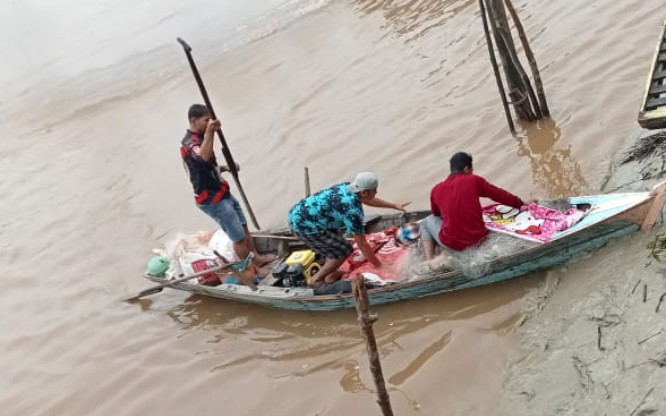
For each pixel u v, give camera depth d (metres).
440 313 6.43
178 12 18.66
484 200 7.84
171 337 7.52
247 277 7.43
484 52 10.98
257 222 8.87
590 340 5.20
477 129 9.12
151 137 12.30
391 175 8.87
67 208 10.81
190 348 7.27
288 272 7.13
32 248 9.97
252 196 9.62
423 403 5.59
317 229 6.66
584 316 5.46
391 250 7.05
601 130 8.04
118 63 16.17
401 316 6.60
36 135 13.81
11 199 11.56
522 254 6.04
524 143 8.47
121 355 7.45
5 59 18.17
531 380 5.25
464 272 6.24
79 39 18.41
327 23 14.84
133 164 11.57
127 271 8.90
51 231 10.27
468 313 6.28
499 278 6.33
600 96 8.60
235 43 15.42
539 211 6.40
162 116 13.00
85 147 12.73
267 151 10.58
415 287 6.42
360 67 12.20
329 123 10.70
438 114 9.81
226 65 14.39
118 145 12.40
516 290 6.29
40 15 20.95
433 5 13.63
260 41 15.06
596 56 9.42
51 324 8.27
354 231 6.55
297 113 11.34
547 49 10.15
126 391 6.91
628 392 4.54
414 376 5.88
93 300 8.52
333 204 6.51
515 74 8.47
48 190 11.55
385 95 10.91
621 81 8.66
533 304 6.03
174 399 6.63
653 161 6.99
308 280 7.15
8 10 21.83
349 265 7.14
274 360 6.74
